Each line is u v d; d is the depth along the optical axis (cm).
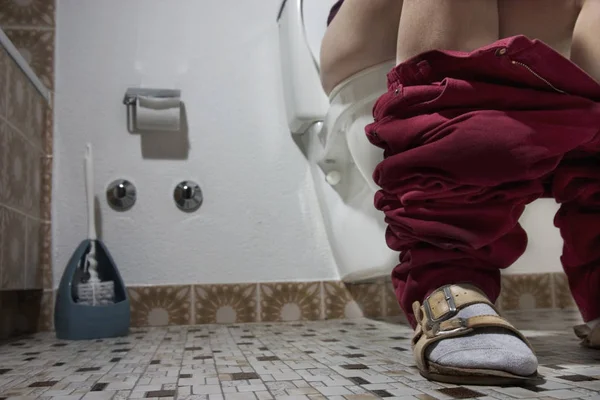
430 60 66
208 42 163
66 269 131
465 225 67
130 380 73
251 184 159
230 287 154
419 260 71
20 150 130
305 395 61
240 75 164
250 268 156
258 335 123
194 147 158
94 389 67
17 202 127
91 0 159
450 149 63
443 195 66
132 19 160
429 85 67
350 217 145
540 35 76
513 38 61
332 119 122
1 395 65
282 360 86
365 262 140
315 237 160
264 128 162
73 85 154
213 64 163
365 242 140
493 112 63
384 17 92
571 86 66
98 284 130
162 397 62
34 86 141
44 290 145
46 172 149
